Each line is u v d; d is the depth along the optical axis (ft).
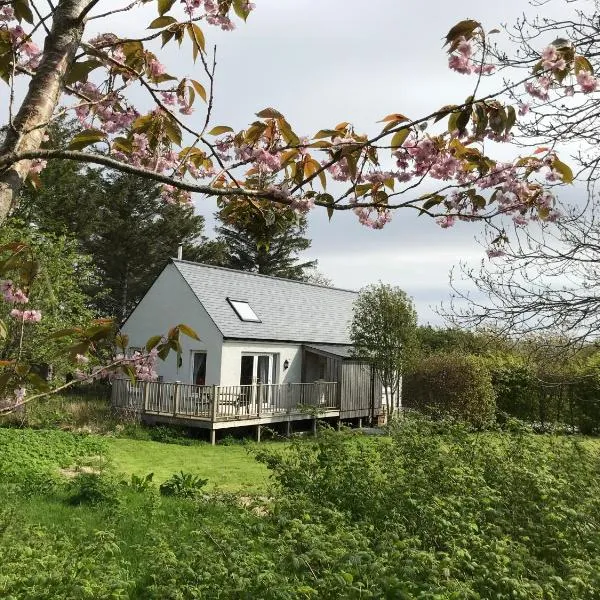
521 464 18.04
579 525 14.02
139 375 6.30
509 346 19.80
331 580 9.07
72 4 5.20
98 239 102.68
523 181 7.20
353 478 16.80
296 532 11.01
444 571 9.47
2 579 12.47
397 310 65.72
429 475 17.29
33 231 53.26
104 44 6.26
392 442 20.90
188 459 43.16
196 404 55.31
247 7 6.39
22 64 6.13
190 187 5.37
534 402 64.34
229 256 137.08
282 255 137.80
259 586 9.68
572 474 18.57
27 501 26.11
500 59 13.61
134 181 100.22
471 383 63.21
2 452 36.58
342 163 6.95
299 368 68.59
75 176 79.82
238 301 66.95
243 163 6.97
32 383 5.34
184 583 11.53
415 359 66.03
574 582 10.27
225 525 14.80
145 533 21.47
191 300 62.13
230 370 59.57
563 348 18.38
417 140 6.86
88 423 54.13
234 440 53.72
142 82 6.84
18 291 4.88
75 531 20.42
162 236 106.01
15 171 4.46
